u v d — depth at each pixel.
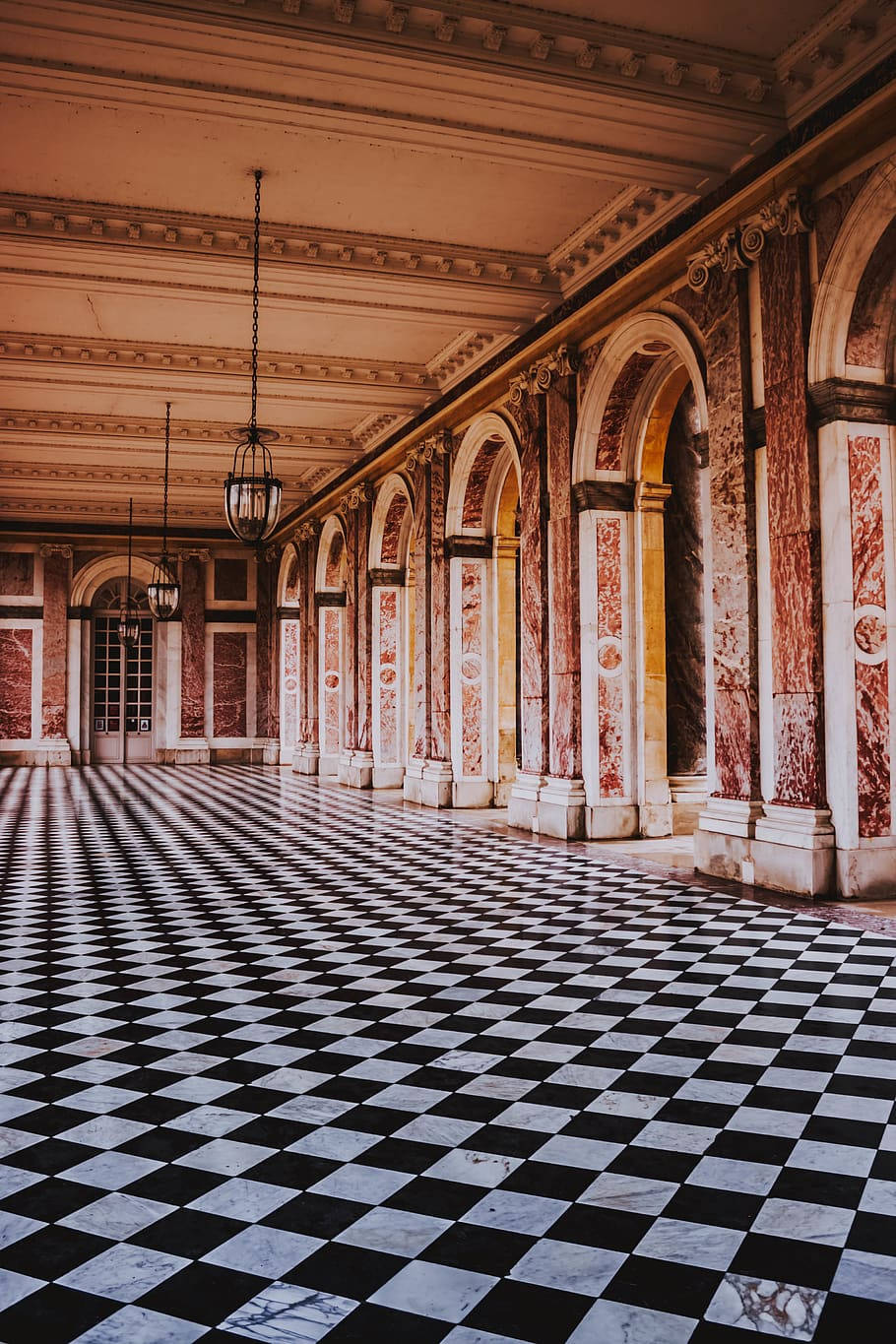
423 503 16.83
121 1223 3.33
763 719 9.23
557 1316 2.80
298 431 19.17
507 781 16.34
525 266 11.84
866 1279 2.98
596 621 12.23
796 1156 3.80
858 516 8.48
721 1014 5.49
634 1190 3.54
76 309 12.96
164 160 9.45
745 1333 2.72
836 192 8.36
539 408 13.08
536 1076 4.63
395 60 7.77
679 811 12.85
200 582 28.72
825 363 8.50
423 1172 3.69
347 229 10.95
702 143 8.94
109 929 7.68
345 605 21.47
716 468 9.70
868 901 8.44
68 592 27.53
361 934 7.48
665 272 10.53
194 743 28.39
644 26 7.81
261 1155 3.84
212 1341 2.70
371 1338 2.70
